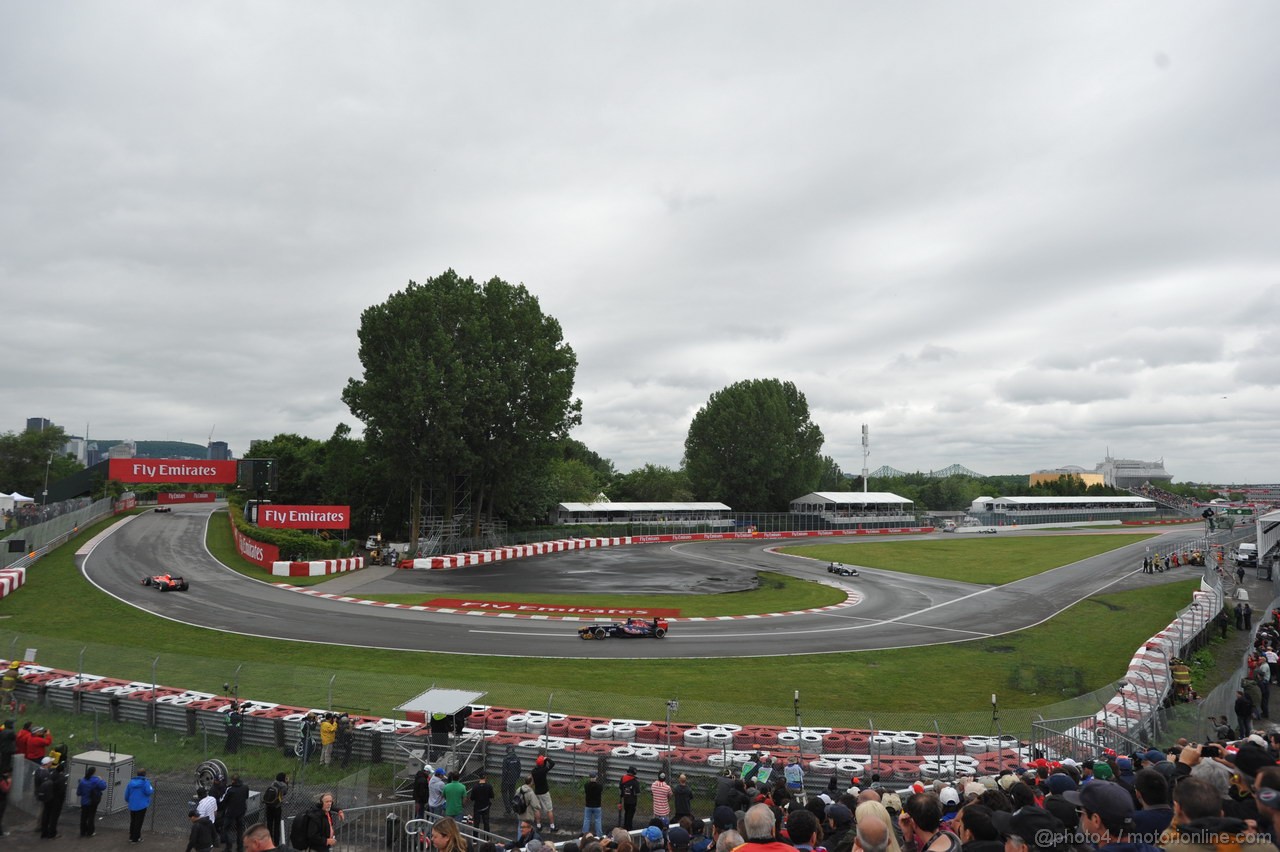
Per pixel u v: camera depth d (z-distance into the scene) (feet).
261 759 70.18
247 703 79.25
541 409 253.03
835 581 207.72
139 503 399.24
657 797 56.13
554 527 318.24
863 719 77.46
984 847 19.27
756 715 77.97
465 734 70.69
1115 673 112.68
